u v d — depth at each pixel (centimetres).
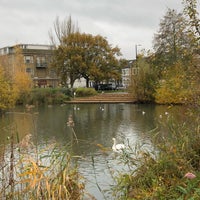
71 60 4778
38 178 440
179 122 676
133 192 497
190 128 618
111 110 2902
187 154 551
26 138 533
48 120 2253
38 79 6450
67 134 1619
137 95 3619
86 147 1220
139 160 579
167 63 750
